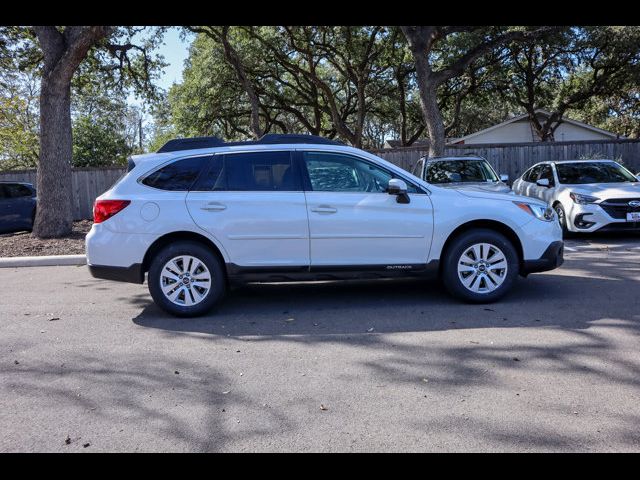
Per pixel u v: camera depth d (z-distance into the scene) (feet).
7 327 19.29
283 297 22.45
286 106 92.12
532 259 20.44
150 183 19.95
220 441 10.89
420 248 20.06
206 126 86.48
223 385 13.56
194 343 16.87
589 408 11.79
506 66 82.74
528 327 17.34
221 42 69.21
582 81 92.43
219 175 20.02
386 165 20.47
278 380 13.78
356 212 19.83
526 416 11.53
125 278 19.75
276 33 76.54
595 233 38.09
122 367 14.97
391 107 95.20
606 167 38.86
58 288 26.04
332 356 15.34
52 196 38.88
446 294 21.98
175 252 19.49
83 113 114.01
